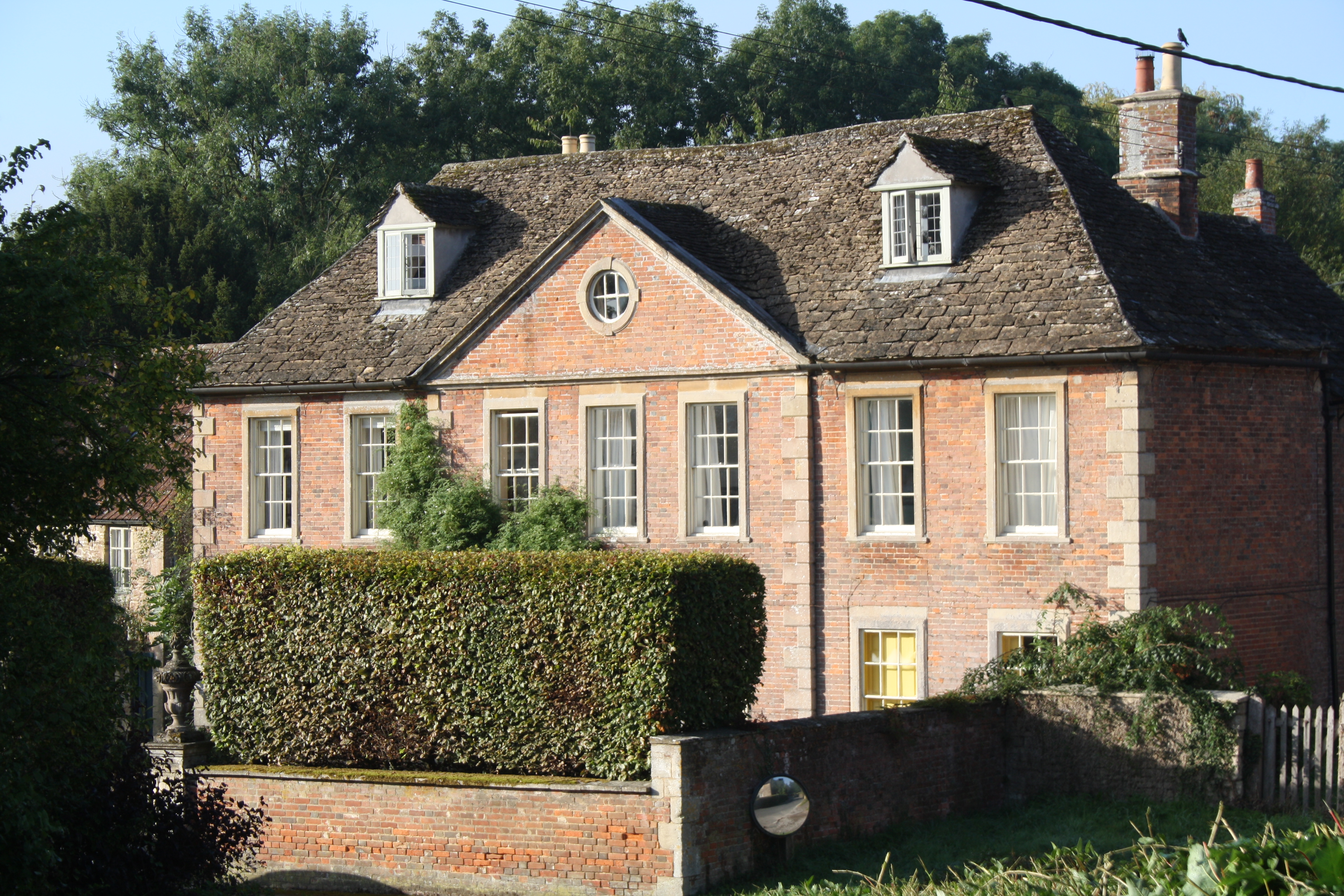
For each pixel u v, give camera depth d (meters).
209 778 18.03
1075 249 22.55
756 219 26.31
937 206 23.59
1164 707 18.05
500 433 26.16
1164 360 21.22
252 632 18.61
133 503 16.61
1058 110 56.50
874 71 54.88
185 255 47.25
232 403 28.44
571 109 51.59
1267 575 22.95
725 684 17.12
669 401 24.53
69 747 14.14
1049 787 18.64
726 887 15.76
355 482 27.39
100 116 55.19
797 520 23.44
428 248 27.98
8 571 14.37
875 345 22.70
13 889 12.79
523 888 16.45
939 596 22.44
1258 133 66.00
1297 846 9.50
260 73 53.00
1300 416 23.75
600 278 25.19
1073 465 21.42
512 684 17.19
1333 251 50.09
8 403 14.88
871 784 17.41
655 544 24.61
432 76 54.75
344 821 17.45
